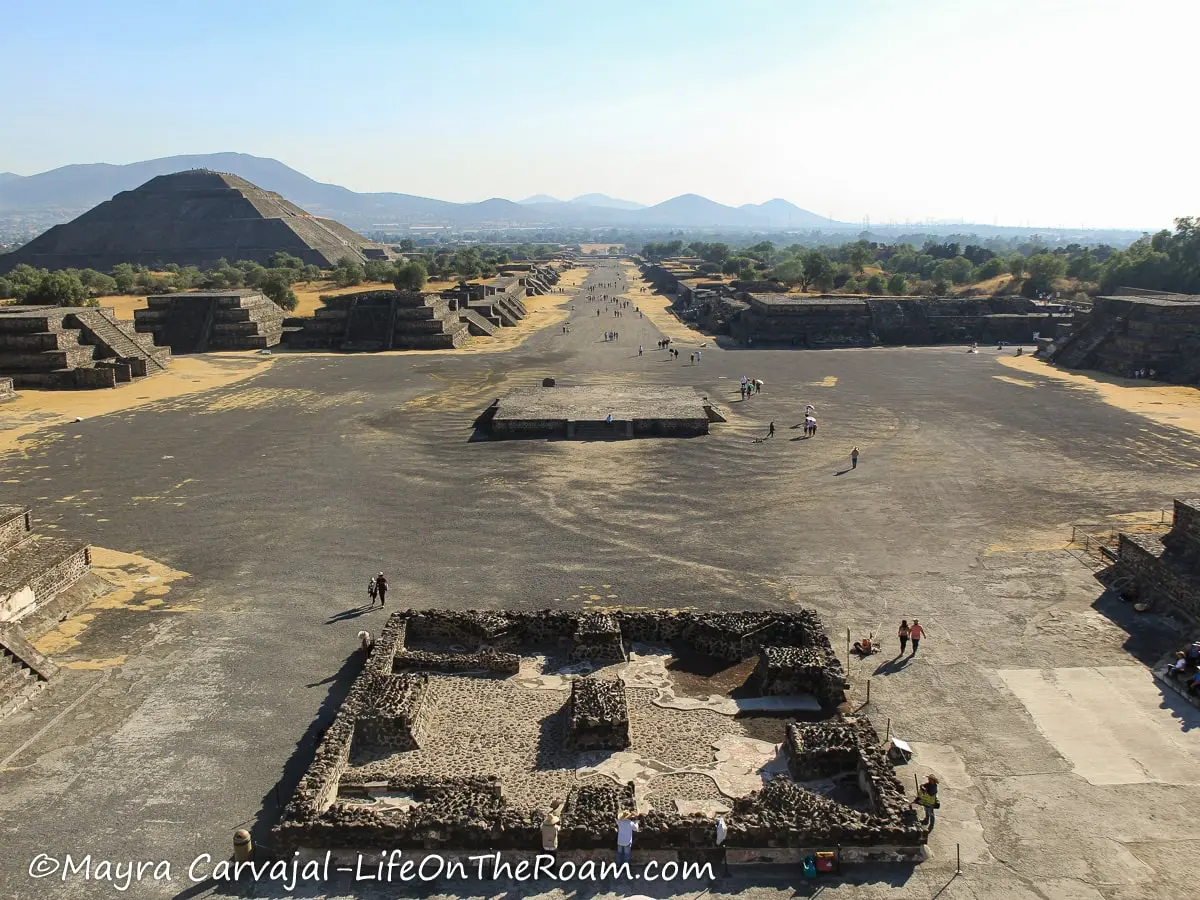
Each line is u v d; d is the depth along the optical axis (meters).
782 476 63.81
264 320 141.50
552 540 50.88
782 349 132.12
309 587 44.03
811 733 28.80
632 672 35.38
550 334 153.00
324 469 66.12
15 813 26.61
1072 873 23.83
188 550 49.25
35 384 100.88
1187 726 30.81
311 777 26.70
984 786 27.59
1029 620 39.66
